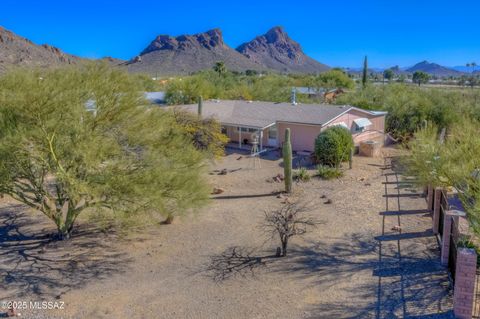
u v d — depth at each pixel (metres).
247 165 27.80
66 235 15.58
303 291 11.62
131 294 11.68
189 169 14.97
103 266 13.44
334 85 67.06
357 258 13.70
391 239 15.22
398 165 25.11
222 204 20.00
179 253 14.43
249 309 10.76
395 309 10.52
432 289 11.42
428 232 15.74
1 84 13.19
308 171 26.30
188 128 23.89
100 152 12.91
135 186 13.14
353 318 10.20
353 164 28.09
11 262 13.65
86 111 13.55
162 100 42.59
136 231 16.44
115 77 14.42
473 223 11.81
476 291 10.96
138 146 14.38
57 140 13.07
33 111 12.66
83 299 11.41
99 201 14.07
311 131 31.09
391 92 43.50
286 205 19.42
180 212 14.62
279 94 50.50
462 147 12.63
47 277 12.67
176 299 11.37
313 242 15.12
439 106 37.12
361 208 19.03
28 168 13.83
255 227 16.78
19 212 18.73
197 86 44.59
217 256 14.14
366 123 33.66
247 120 32.34
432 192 18.08
